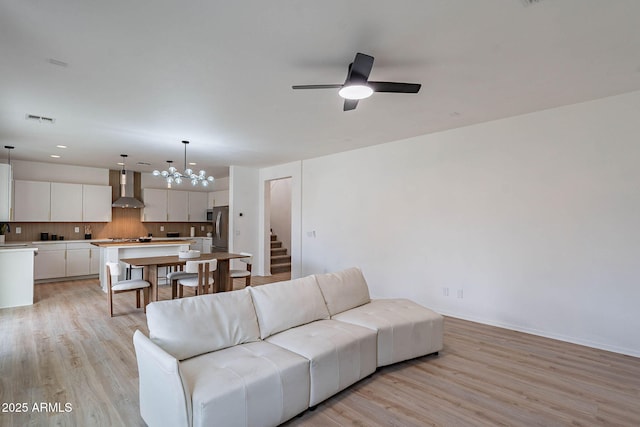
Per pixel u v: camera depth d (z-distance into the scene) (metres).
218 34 2.31
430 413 2.34
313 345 2.50
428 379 2.85
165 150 5.95
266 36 2.34
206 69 2.83
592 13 2.09
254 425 2.00
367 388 2.71
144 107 3.73
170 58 2.65
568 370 3.00
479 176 4.38
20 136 4.96
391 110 3.86
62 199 7.23
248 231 7.84
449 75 2.96
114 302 5.36
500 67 2.81
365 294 3.77
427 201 4.90
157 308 2.31
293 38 2.37
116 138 5.09
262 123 4.34
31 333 3.89
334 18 2.14
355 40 2.40
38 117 4.08
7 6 1.98
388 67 2.81
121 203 7.84
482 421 2.24
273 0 1.95
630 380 2.81
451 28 2.25
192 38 2.36
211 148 5.78
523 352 3.41
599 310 3.51
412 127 4.55
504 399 2.52
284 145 5.57
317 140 5.23
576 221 3.66
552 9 2.05
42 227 7.31
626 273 3.37
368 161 5.69
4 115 3.99
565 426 2.19
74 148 5.79
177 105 3.68
